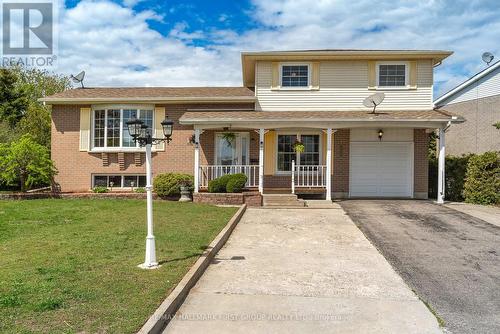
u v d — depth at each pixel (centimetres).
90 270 585
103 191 1603
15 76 3222
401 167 1653
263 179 1597
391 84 1672
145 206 1280
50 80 3719
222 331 432
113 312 434
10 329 387
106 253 686
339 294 555
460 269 684
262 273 647
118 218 1048
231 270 660
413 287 590
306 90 1684
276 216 1216
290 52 1644
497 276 646
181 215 1118
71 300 465
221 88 1922
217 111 1669
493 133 2086
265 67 1697
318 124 1472
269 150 1664
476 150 2197
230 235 945
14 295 471
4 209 1176
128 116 1705
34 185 1875
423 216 1191
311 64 1683
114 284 525
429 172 1762
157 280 546
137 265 617
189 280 560
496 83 2073
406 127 1509
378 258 754
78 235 832
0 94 3103
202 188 1565
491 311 501
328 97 1683
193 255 691
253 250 805
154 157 1688
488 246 846
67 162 1712
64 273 566
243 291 559
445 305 520
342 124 1469
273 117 1488
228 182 1456
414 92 1659
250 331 434
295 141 1664
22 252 688
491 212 1256
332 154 1656
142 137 643
